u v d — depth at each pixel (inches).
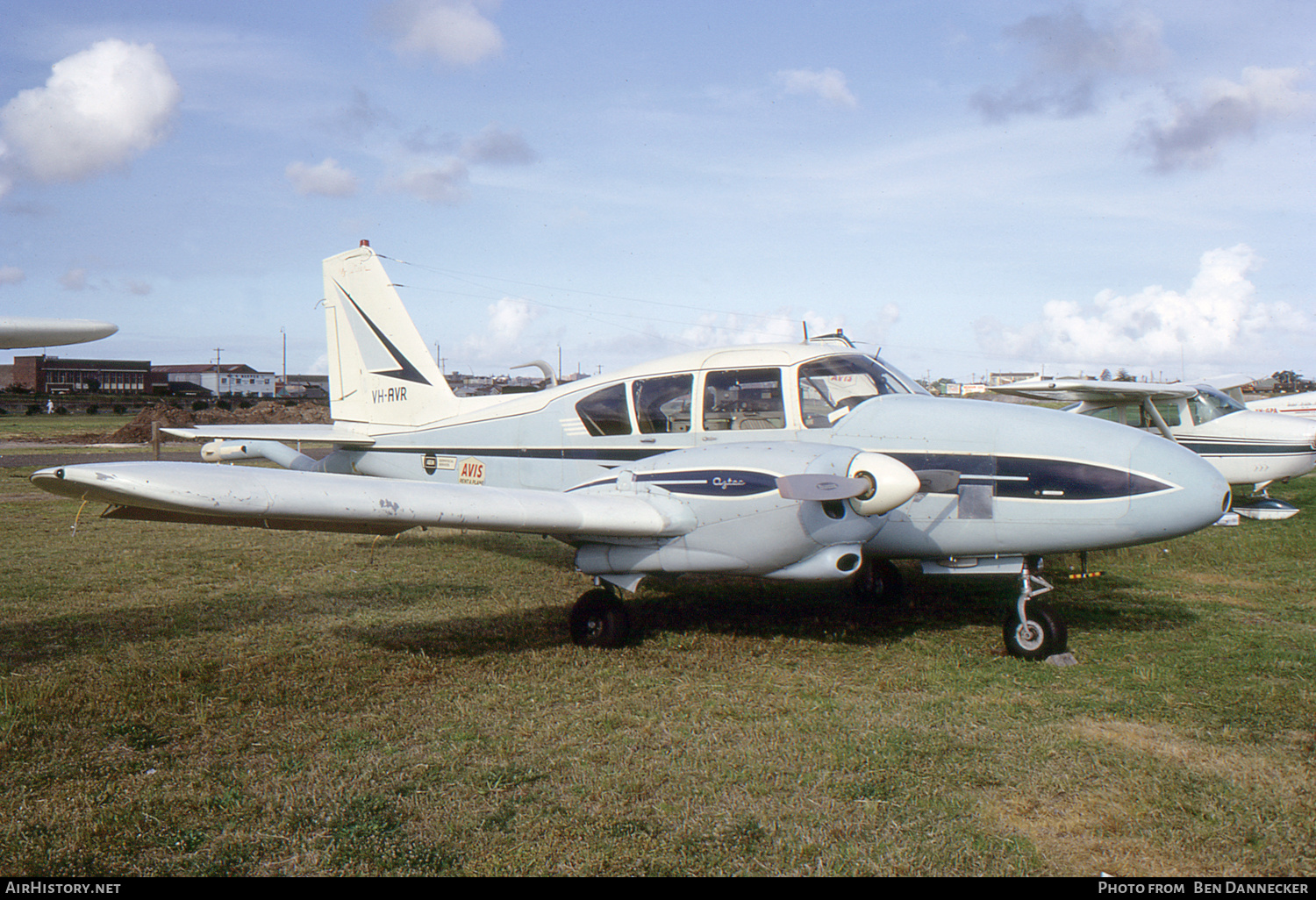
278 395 3511.3
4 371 3341.5
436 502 188.9
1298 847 115.5
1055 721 163.0
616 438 265.9
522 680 189.9
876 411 229.1
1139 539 200.7
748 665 202.1
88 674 192.4
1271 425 467.5
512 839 118.5
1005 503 209.3
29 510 482.9
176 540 389.1
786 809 126.7
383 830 121.3
